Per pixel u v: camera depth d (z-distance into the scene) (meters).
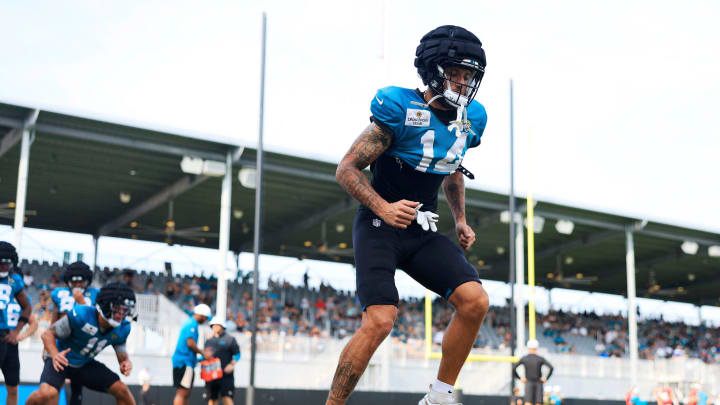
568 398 22.47
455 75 3.26
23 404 11.35
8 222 32.75
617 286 45.34
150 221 32.09
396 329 30.67
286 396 15.99
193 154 21.92
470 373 23.78
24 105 18.98
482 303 3.37
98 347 6.74
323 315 30.69
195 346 11.52
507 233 32.50
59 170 25.03
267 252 37.03
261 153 16.61
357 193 3.29
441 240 3.52
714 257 36.28
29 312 7.47
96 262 26.44
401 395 17.88
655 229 29.86
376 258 3.35
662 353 35.62
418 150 3.35
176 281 30.80
